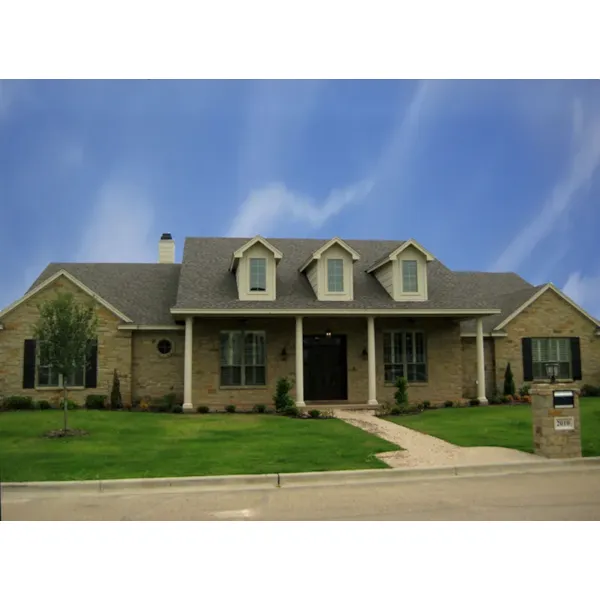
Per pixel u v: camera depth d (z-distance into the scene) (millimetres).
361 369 22859
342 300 22172
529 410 19797
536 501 8773
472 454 12008
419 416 18859
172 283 25078
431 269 25062
